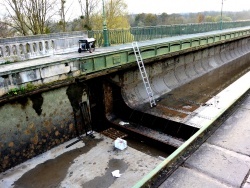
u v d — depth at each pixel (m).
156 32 21.81
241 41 35.84
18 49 11.01
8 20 21.19
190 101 15.80
